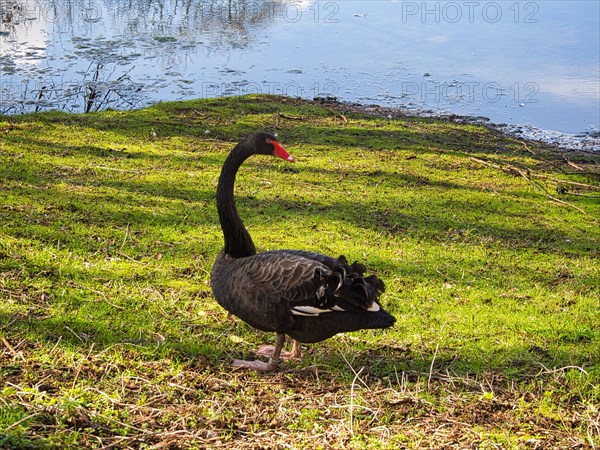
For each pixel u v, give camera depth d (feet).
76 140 31.89
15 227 22.47
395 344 18.52
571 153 36.42
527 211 28.94
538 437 14.29
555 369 16.84
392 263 23.35
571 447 14.01
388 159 33.22
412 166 32.58
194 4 62.49
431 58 50.88
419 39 54.80
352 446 13.57
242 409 14.85
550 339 19.35
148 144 32.40
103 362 16.01
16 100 40.24
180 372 16.01
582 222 28.27
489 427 14.65
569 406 15.71
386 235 25.58
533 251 25.30
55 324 17.47
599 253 25.49
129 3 62.13
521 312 20.88
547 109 43.06
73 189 26.50
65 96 41.57
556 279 23.30
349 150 34.01
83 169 28.63
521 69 49.06
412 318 20.06
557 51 52.34
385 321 15.02
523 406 15.52
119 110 37.24
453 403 15.55
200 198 27.17
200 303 19.80
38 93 41.60
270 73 47.26
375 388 16.03
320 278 15.10
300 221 25.98
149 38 52.85
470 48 52.95
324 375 16.66
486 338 19.15
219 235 24.20
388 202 28.50
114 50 49.85
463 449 13.67
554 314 20.74
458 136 37.50
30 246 21.47
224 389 15.65
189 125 35.19
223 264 17.12
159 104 38.04
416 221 27.07
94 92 42.06
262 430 14.19
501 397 15.96
